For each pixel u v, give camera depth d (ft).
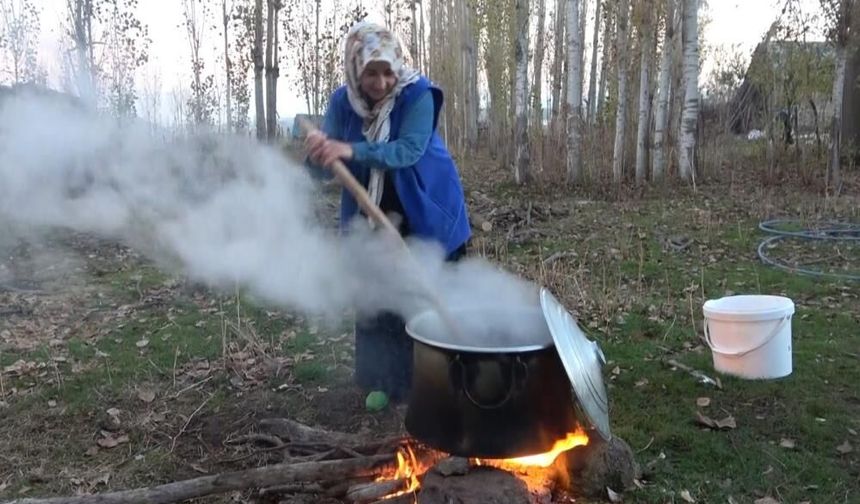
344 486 9.22
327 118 10.84
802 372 13.16
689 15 45.93
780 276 20.68
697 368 13.52
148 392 12.90
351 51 9.84
